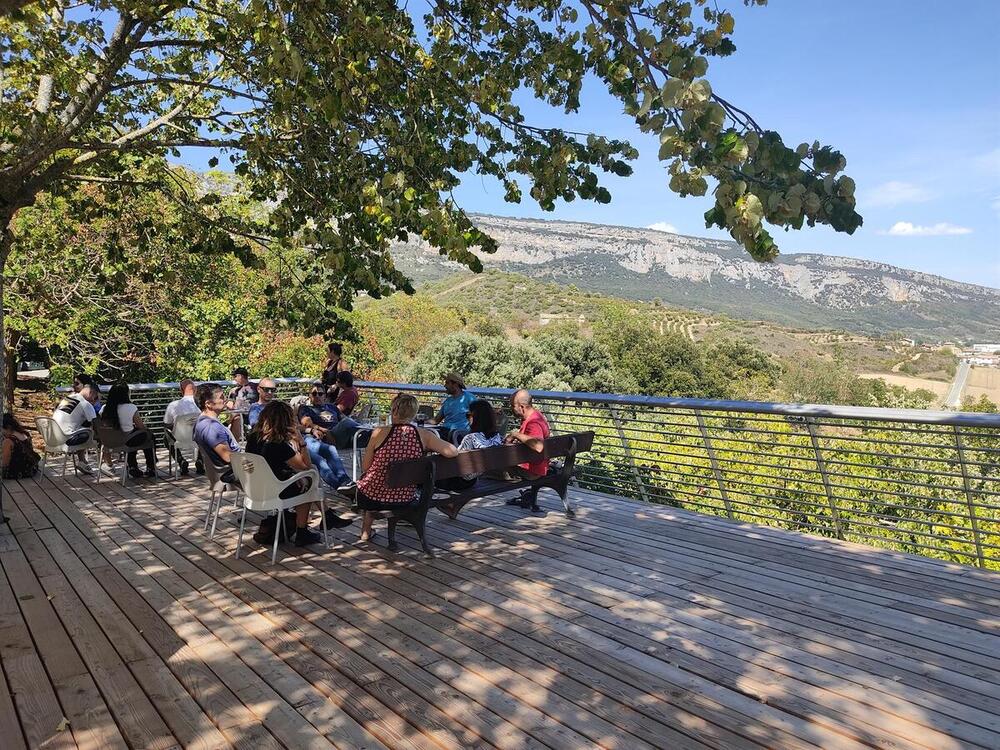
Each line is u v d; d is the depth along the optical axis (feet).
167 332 46.98
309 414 24.12
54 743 9.00
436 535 19.04
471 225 12.34
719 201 6.59
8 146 18.99
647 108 7.04
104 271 38.63
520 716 9.55
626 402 21.76
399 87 15.28
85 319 42.39
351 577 15.61
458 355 111.04
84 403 27.89
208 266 45.80
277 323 19.38
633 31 8.50
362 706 9.86
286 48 12.60
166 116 22.12
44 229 38.04
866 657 11.35
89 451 32.09
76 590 14.94
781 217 6.53
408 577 15.56
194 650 11.84
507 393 26.66
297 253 19.67
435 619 13.09
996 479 15.44
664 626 12.67
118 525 20.40
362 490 17.21
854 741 8.94
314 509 21.66
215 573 16.02
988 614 13.16
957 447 15.53
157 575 15.92
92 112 19.20
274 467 16.70
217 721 9.49
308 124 15.49
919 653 11.49
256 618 13.25
